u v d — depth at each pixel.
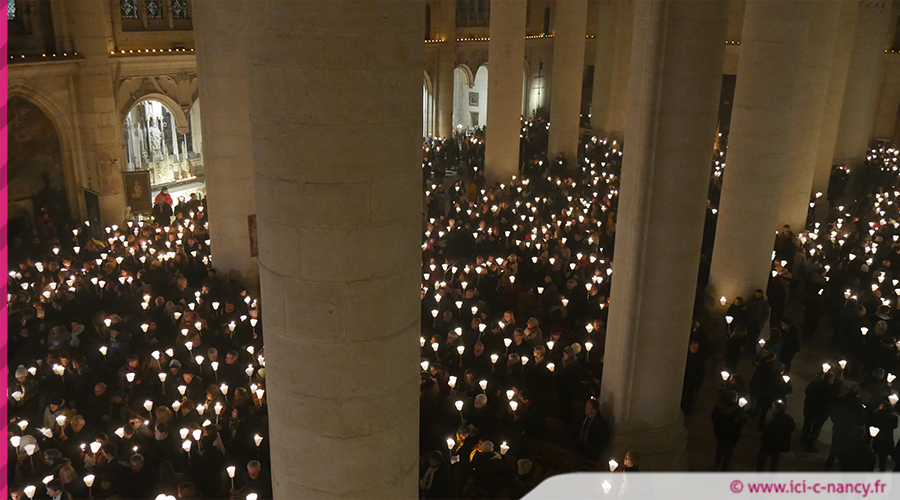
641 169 9.73
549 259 15.58
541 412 10.85
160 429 9.08
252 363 11.40
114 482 8.27
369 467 5.71
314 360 5.36
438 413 10.24
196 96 26.48
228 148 15.11
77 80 20.88
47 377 10.85
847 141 27.28
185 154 28.02
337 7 4.52
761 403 11.39
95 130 21.34
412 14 4.90
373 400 5.53
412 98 5.10
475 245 17.48
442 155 31.81
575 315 14.25
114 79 22.41
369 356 5.39
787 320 12.64
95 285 14.38
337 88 4.68
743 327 12.61
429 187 26.14
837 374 11.30
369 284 5.21
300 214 4.98
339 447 5.59
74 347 12.15
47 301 13.57
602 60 35.50
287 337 5.38
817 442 11.63
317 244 5.03
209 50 14.43
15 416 10.09
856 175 27.50
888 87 34.22
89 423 10.34
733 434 10.41
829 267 16.00
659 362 10.56
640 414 10.82
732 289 15.38
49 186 21.19
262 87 4.84
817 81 18.50
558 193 21.69
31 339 12.30
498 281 15.05
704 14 9.01
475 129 39.50
